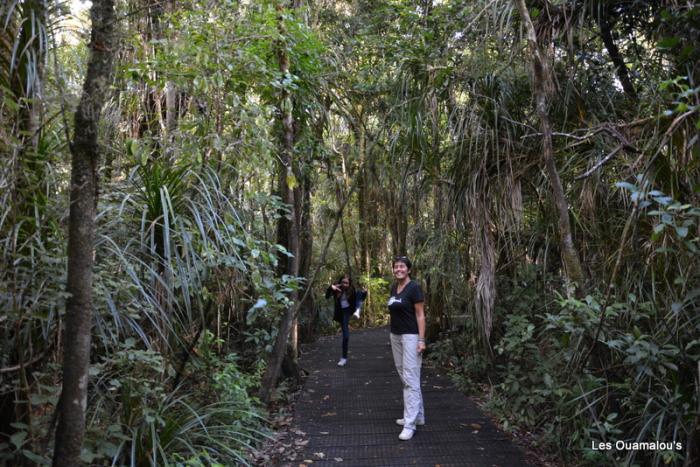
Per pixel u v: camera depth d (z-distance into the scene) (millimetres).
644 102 3873
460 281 5988
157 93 4582
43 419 2506
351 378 6871
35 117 2537
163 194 3221
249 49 4020
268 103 4758
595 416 3174
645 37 4215
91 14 1995
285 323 5027
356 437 4344
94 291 2564
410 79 5449
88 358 1962
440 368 7387
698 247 2934
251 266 3713
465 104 5066
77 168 1938
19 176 2328
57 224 2611
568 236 3473
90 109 1919
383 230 14961
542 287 4984
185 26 3762
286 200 5277
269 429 4398
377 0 6410
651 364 2865
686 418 2859
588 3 4043
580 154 4363
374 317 15586
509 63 4480
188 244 3070
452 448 4035
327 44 6191
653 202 3352
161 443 2975
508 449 3994
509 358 5094
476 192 4770
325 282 14031
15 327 2375
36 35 2611
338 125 9219
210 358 4090
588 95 4457
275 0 4293
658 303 3355
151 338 3432
